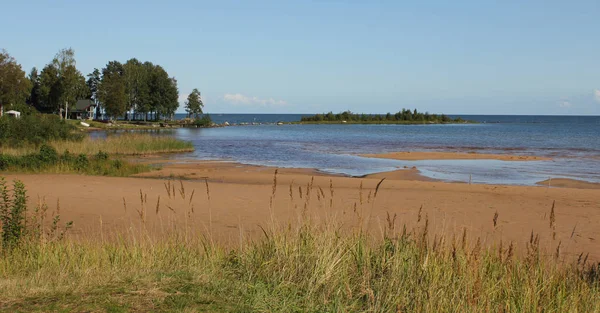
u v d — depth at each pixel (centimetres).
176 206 1359
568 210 1388
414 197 1579
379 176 2458
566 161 3306
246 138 6438
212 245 716
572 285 586
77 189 1661
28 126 3406
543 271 611
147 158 3391
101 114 11500
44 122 3588
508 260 601
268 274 591
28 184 1762
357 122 15238
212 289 539
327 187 1892
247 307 490
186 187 1761
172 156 3581
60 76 8544
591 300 549
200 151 4109
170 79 11106
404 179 2358
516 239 1002
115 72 10819
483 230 1096
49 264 673
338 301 497
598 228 1142
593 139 6334
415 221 1177
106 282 554
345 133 8331
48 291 522
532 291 536
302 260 613
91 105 10144
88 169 2305
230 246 812
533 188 1892
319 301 516
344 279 562
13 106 7531
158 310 469
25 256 710
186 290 530
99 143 3588
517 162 3228
